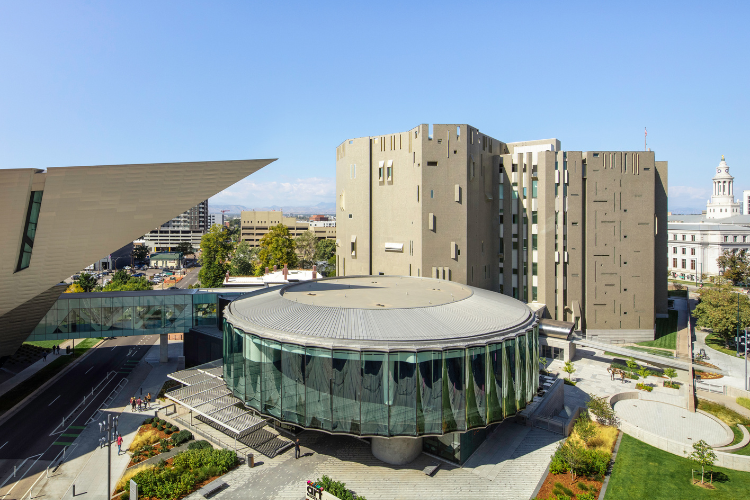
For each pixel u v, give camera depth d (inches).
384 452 1228.5
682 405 1679.4
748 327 2324.1
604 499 1062.4
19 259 1389.0
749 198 7495.1
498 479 1149.1
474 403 1143.6
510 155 2613.2
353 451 1289.4
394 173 2418.8
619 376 2010.3
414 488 1110.4
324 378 1121.4
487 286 2583.7
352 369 1106.7
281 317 1282.0
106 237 1409.9
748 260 4124.0
